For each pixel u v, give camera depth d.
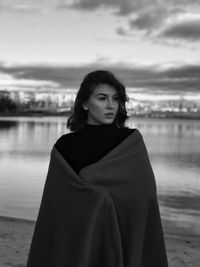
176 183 18.09
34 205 11.22
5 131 79.06
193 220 10.14
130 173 2.31
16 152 32.81
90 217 2.25
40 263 2.40
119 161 2.31
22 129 91.88
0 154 30.83
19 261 5.17
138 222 2.29
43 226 2.41
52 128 101.56
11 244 5.94
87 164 2.36
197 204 12.66
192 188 16.41
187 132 108.44
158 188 16.39
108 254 2.28
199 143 54.06
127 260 2.31
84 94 2.42
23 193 13.26
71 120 2.51
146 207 2.31
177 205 12.45
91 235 2.24
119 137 2.39
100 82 2.37
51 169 2.43
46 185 2.44
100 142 2.39
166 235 7.59
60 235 2.32
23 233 6.71
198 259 5.62
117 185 2.30
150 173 2.34
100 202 2.24
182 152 38.09
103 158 2.33
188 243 6.67
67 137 2.47
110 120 2.40
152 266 2.37
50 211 2.39
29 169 21.38
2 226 7.29
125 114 2.48
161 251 2.37
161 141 59.22
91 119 2.46
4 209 10.49
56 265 2.30
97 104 2.38
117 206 2.30
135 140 2.36
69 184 2.32
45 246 2.39
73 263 2.26
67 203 2.32
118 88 2.40
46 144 42.34
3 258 5.26
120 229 2.32
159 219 2.37
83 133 2.44
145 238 2.37
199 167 25.62
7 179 17.14
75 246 2.27
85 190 2.27
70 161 2.40
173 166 26.34
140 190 2.30
